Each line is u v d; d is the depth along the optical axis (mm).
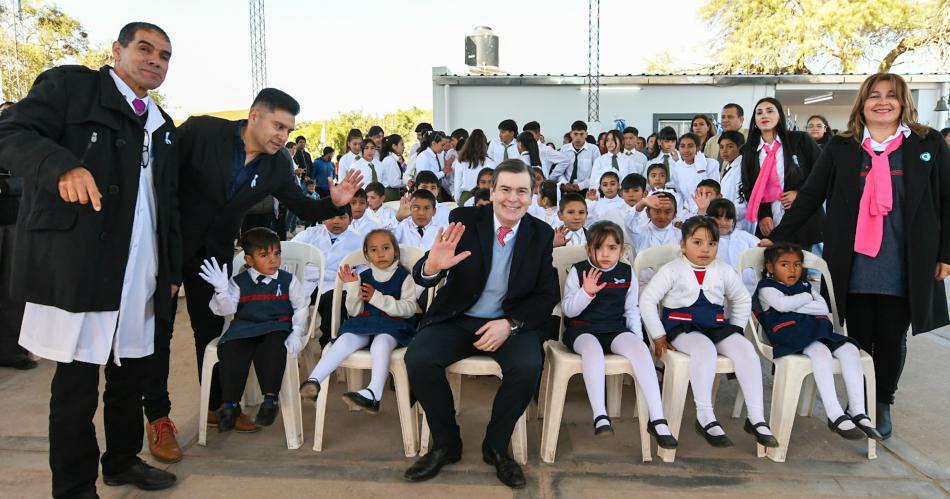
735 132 4973
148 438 2881
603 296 3145
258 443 3047
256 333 2943
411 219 4566
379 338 2975
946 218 2912
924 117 13273
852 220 3033
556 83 12320
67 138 2168
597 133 11133
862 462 2863
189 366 4156
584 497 2555
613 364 2900
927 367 4129
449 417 2762
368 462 2855
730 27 19875
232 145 2811
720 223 3955
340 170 9156
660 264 3590
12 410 3389
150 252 2432
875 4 17203
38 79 2213
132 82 2307
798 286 3188
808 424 3301
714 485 2654
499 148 7641
